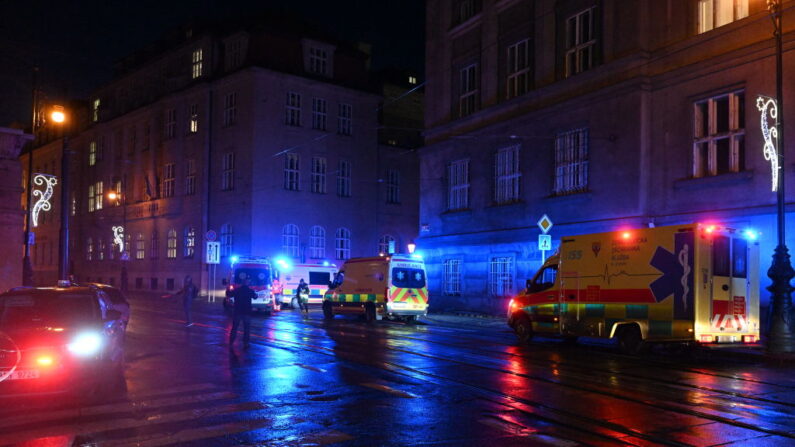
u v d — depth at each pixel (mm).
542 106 25406
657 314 14469
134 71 52469
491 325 23141
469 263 28812
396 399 9500
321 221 43688
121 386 10430
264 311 31438
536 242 25203
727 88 19062
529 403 9203
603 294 15594
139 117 52031
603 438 7395
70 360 9125
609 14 22703
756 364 13523
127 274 51656
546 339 18578
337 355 14297
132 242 52281
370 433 7609
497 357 14117
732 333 14398
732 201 18844
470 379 11164
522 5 26828
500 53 27938
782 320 13883
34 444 7137
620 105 21984
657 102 21219
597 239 15914
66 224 24203
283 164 42125
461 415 8500
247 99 41562
